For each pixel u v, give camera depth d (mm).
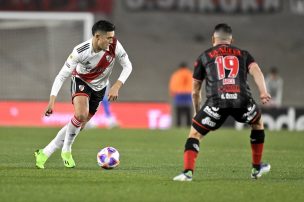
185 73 92062
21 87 109062
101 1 119438
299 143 63250
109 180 31859
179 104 92188
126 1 131750
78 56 35344
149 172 36156
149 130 80000
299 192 28922
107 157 37094
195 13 133375
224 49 31594
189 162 31281
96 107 38312
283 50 132625
